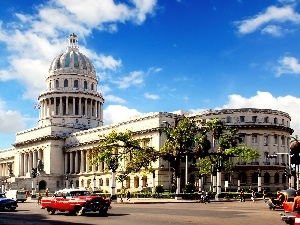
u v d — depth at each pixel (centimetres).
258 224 3084
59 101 15875
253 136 11088
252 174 10744
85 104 15850
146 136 10931
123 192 9075
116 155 7569
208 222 3256
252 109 11138
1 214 4481
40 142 14700
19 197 8156
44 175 13662
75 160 13762
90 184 12962
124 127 11819
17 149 15950
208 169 8594
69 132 14712
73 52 16812
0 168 17938
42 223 3312
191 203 6444
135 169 7262
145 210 4738
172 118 10931
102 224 3158
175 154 7550
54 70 16262
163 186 10100
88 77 16325
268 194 8850
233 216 3822
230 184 10619
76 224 3192
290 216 2931
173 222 3269
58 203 4269
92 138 13138
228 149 8306
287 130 11550
